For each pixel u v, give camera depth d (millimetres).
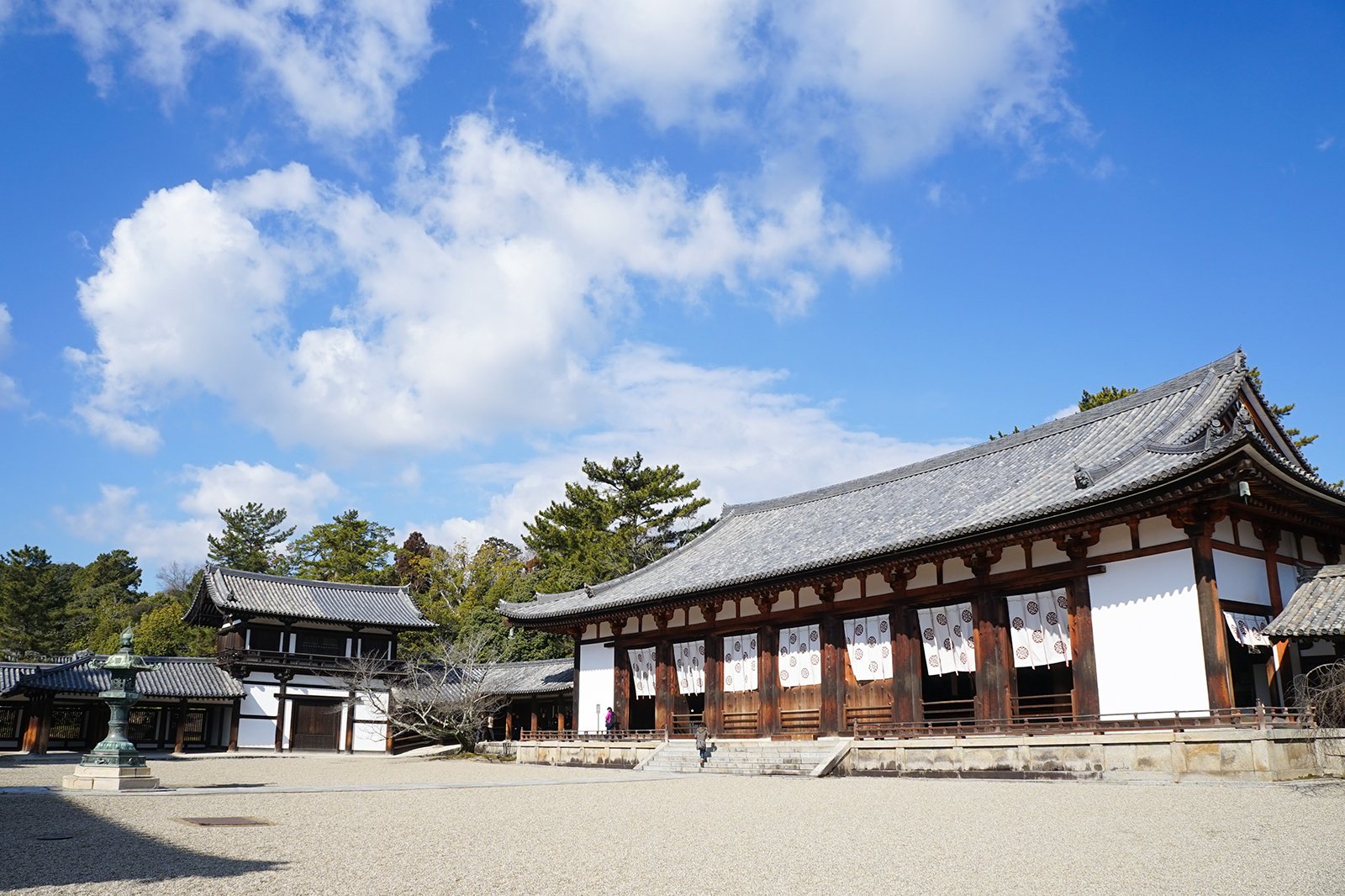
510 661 57344
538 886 9484
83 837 12555
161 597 84688
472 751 44281
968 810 16203
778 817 15641
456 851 11703
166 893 8719
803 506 40781
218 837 12727
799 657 30844
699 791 21078
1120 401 31000
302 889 9070
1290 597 23500
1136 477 22703
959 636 26562
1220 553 22297
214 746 50094
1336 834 12242
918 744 24984
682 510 65438
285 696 49969
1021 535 24109
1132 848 11719
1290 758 19141
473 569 77375
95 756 20922
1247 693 23344
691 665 34656
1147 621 22266
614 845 12398
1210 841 12062
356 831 13602
